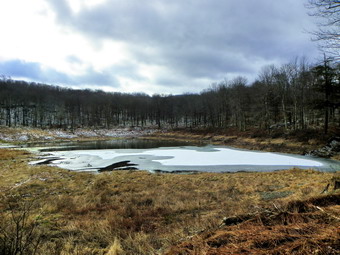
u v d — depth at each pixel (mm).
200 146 32375
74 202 7180
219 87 57031
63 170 14641
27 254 2807
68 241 3801
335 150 19484
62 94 91500
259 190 8633
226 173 13945
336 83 21906
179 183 10688
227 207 6066
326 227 1959
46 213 5914
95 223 4832
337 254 1468
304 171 12719
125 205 6711
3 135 39188
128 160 19750
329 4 4691
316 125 29000
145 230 4488
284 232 2008
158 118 72750
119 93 113375
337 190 4301
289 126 32188
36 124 58094
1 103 62875
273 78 38500
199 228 3580
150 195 8359
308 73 29203
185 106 69750
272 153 23391
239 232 2221
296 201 2979
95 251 3498
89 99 82625
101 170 15555
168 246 2945
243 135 35125
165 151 26234
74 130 55875
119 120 81500
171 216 5605
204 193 8461
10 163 17547
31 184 10406
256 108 44562
